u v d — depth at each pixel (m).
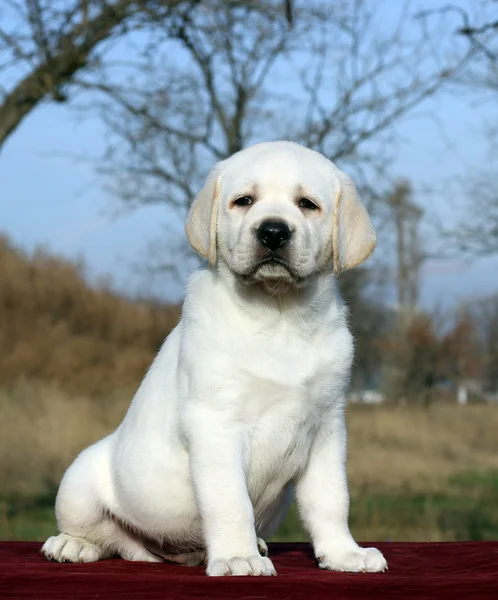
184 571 1.19
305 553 1.36
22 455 3.38
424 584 1.08
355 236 1.30
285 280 1.22
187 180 3.43
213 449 1.20
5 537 2.32
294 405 1.22
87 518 1.32
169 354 1.29
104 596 1.08
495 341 11.27
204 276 1.26
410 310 8.99
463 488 3.46
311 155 1.29
